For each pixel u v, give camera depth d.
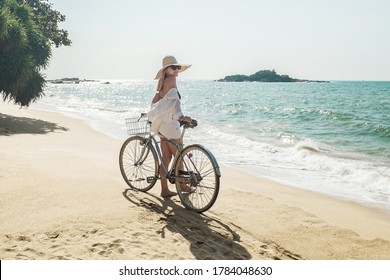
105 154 7.96
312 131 16.16
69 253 3.27
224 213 4.42
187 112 26.42
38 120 15.09
